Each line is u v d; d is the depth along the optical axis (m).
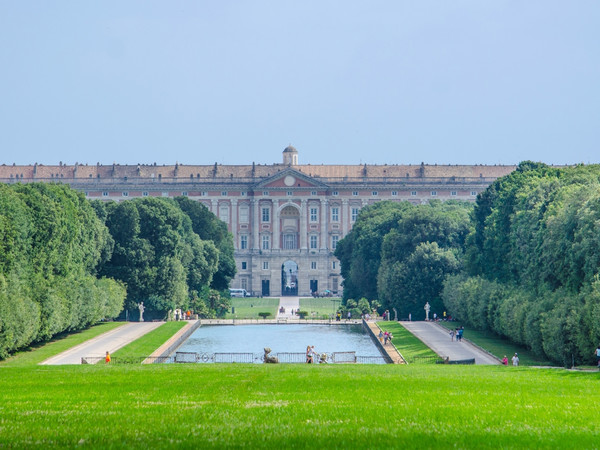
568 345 103.19
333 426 48.09
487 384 70.81
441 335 155.00
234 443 43.28
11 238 123.81
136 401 60.16
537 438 44.34
